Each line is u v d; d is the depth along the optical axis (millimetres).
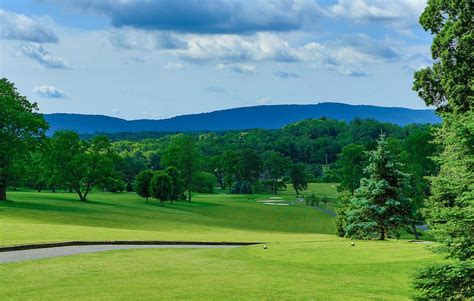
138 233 47344
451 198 17141
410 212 45219
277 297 19500
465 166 16375
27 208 69562
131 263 27062
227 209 103188
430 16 45469
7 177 74375
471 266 14953
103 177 92562
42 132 75375
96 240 37031
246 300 18891
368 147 102312
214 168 187750
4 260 27250
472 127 16297
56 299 18375
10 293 19234
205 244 41594
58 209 72750
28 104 78188
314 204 121625
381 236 45781
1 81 76375
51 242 34094
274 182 163375
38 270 24219
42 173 90812
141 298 18734
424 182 58562
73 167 89812
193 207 103125
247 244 43125
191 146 118312
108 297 18797
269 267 26359
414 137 68500
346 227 46875
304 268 26094
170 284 21453
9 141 71500
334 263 27297
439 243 17297
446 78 41625
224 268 25938
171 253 31719
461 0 41094
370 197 45000
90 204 87125
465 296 15570
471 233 15750
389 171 44750
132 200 108375
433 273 15703
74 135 91000
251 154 173250
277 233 68750
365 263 27062
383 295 20328
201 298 18953
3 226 42844
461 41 39656
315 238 53781
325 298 19609
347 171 102312
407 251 30438
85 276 22922
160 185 101500
